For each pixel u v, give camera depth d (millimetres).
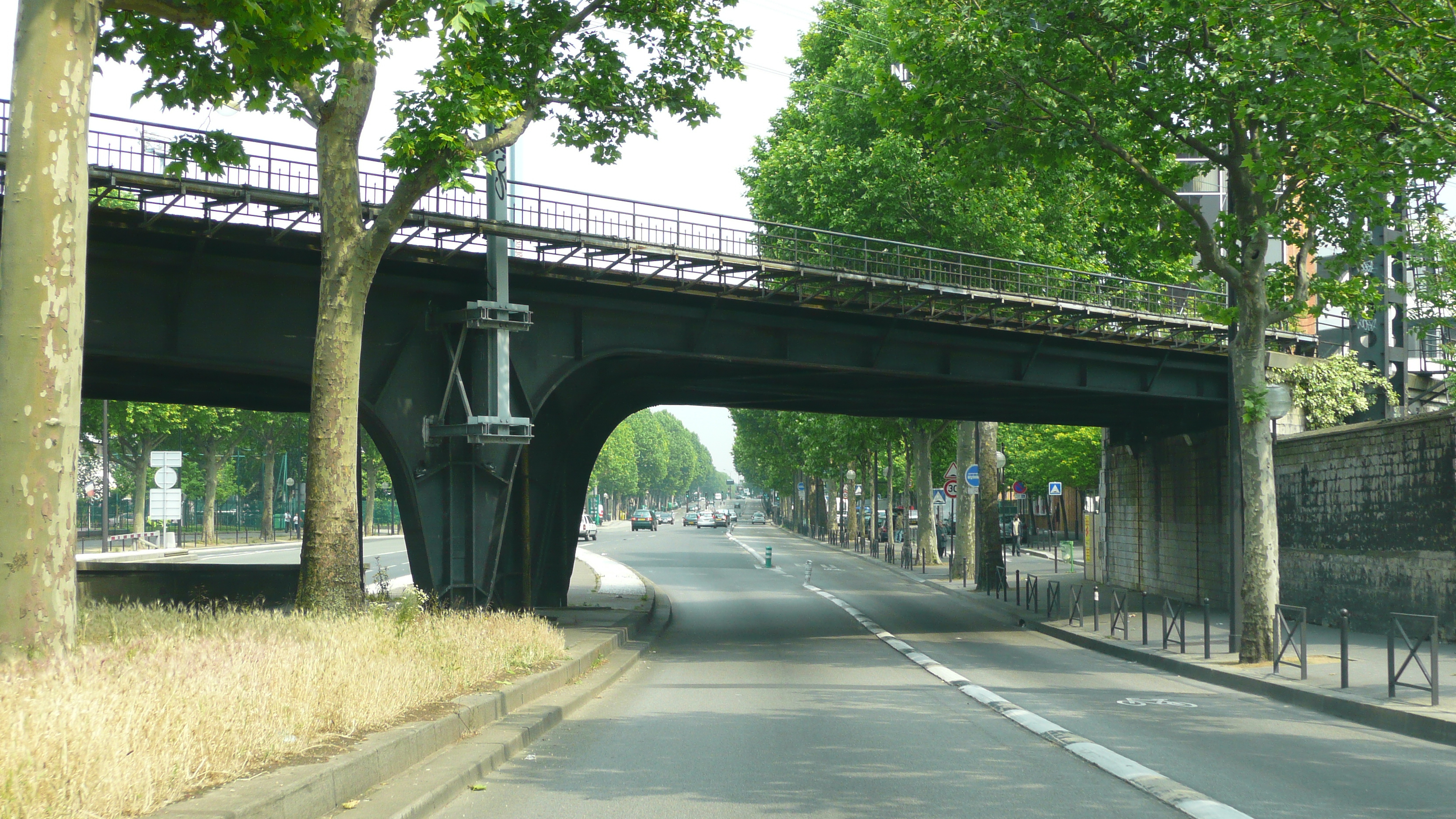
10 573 7945
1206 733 10648
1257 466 16109
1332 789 7941
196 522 106062
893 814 7117
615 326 20422
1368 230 18047
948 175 31766
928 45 18078
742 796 7684
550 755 9359
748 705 12594
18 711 6094
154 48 10711
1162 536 33188
